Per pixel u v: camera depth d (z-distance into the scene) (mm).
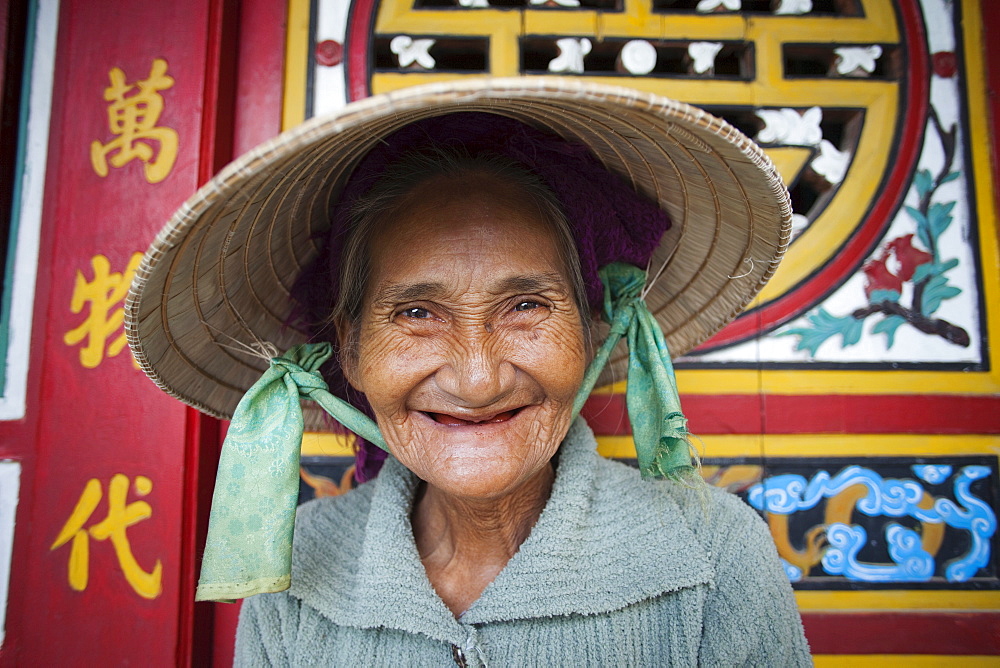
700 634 729
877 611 1150
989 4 1256
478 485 652
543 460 684
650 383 749
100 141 1169
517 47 1253
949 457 1182
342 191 783
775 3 1277
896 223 1224
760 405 1195
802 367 1203
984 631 1145
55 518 1108
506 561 792
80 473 1113
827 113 1270
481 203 660
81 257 1149
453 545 816
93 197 1158
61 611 1091
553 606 700
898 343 1202
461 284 640
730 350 1205
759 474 1184
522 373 662
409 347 661
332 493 1190
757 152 532
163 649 1075
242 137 1229
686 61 1323
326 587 771
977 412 1189
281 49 1247
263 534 661
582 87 425
